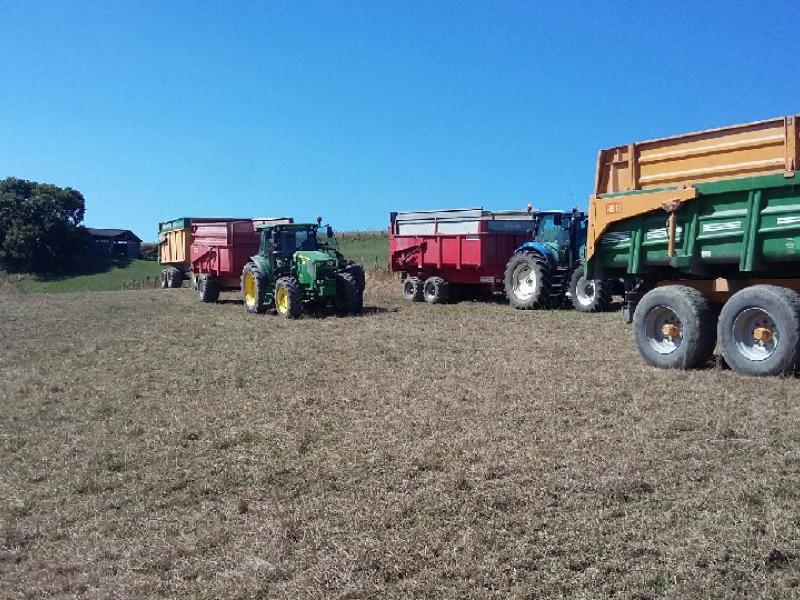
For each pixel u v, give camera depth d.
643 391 7.16
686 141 8.30
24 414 7.58
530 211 17.94
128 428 6.87
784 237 7.45
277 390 8.14
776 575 3.52
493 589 3.57
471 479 4.97
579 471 4.97
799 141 7.32
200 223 20.62
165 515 4.81
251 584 3.76
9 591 3.90
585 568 3.73
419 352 10.22
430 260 18.39
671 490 4.60
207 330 13.55
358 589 3.63
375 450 5.75
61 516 4.88
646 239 8.84
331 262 15.15
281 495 4.99
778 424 5.81
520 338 11.29
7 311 18.03
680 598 3.37
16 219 48.41
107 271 49.59
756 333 7.71
